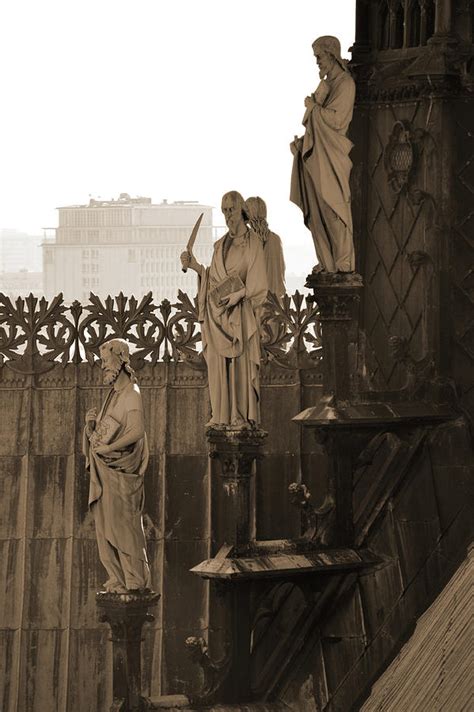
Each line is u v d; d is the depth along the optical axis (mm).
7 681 26453
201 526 26469
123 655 23062
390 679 23203
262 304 23344
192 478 26531
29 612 26531
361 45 25359
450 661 21312
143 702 23125
